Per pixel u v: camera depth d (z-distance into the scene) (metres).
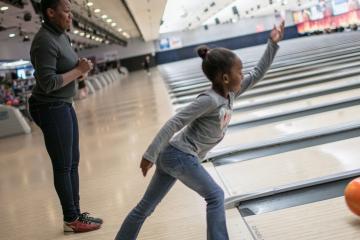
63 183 2.87
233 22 40.09
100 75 21.78
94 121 8.62
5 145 7.61
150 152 1.91
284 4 29.12
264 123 5.38
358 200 2.36
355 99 5.72
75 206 3.01
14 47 18.08
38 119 2.75
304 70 10.51
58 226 3.21
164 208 3.14
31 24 15.12
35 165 5.45
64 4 2.64
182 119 1.94
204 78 14.42
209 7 22.78
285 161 3.74
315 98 6.39
